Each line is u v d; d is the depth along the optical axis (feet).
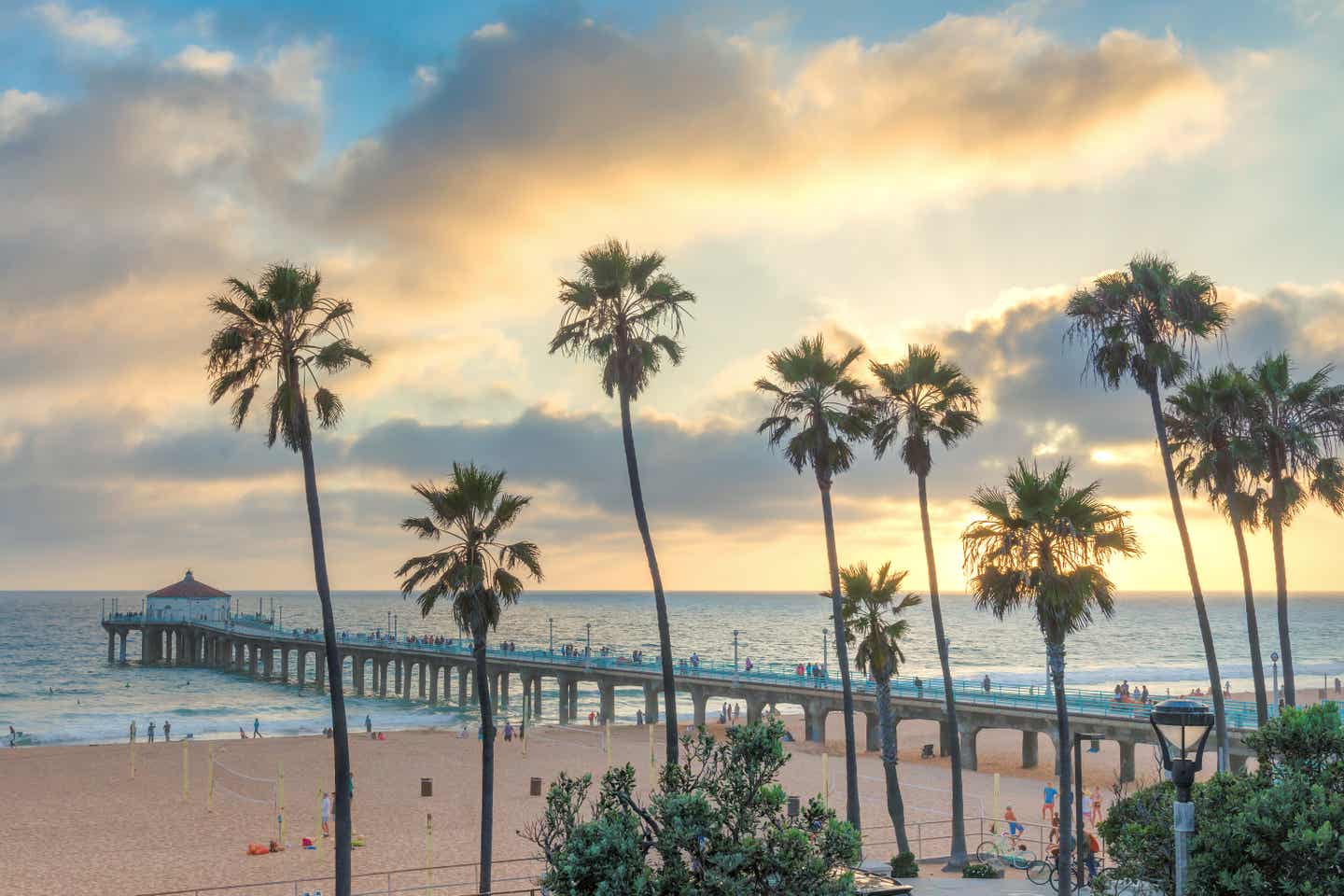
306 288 96.22
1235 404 124.88
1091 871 111.65
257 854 148.56
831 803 185.16
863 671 131.75
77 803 186.91
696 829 52.19
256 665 534.78
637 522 118.62
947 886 110.73
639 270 117.39
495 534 107.24
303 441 96.37
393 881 132.67
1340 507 128.26
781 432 129.49
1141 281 124.36
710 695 310.86
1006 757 246.06
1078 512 96.27
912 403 133.49
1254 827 53.62
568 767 231.09
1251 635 128.47
